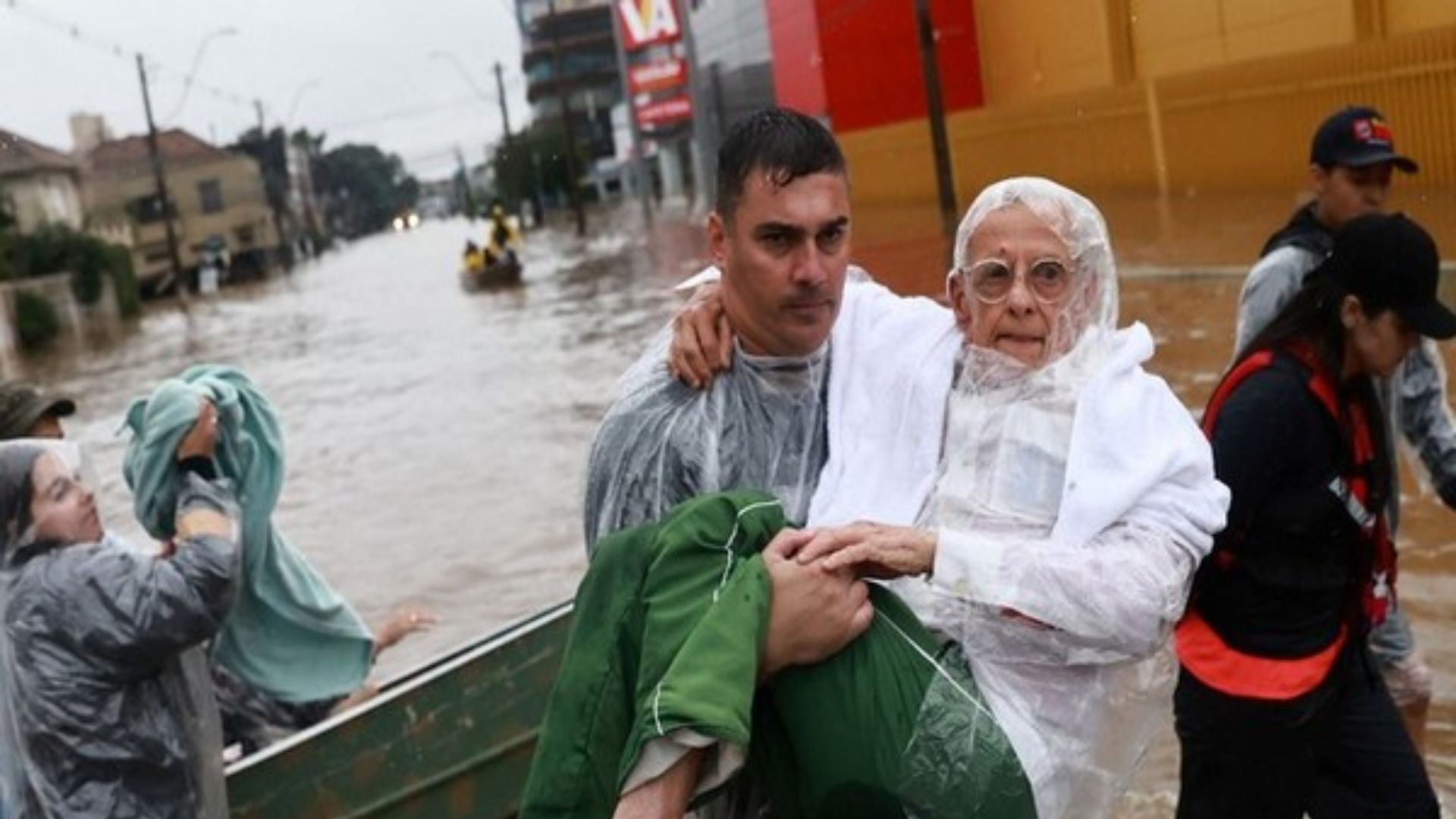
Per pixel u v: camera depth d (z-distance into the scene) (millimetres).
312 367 23234
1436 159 19953
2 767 3883
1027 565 2525
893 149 39938
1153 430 2641
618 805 2424
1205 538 2646
